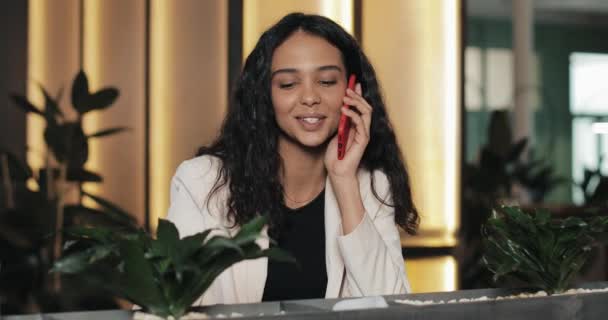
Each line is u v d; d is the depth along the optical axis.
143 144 4.02
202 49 4.00
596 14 11.87
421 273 4.03
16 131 3.87
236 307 1.03
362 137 1.57
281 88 1.57
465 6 4.16
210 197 1.58
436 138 4.09
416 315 0.93
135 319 0.96
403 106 4.05
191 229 1.54
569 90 12.19
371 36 4.01
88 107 3.23
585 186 5.69
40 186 3.25
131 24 4.02
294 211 1.63
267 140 1.61
